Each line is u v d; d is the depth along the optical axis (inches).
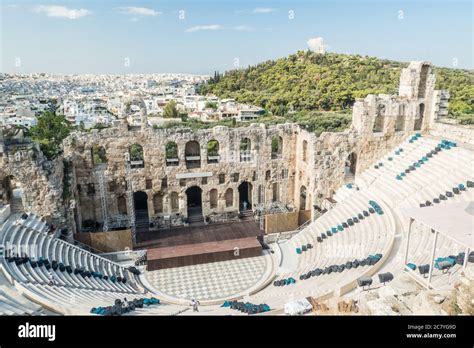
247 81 6943.9
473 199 1437.0
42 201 1600.6
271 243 1943.9
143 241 1951.3
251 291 1487.5
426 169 1781.5
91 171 1956.2
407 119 2071.9
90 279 1419.8
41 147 1763.0
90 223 2015.3
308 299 1059.9
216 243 1840.6
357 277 1162.6
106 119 5492.1
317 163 2001.7
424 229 1401.3
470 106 3378.4
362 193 1886.1
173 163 2118.6
